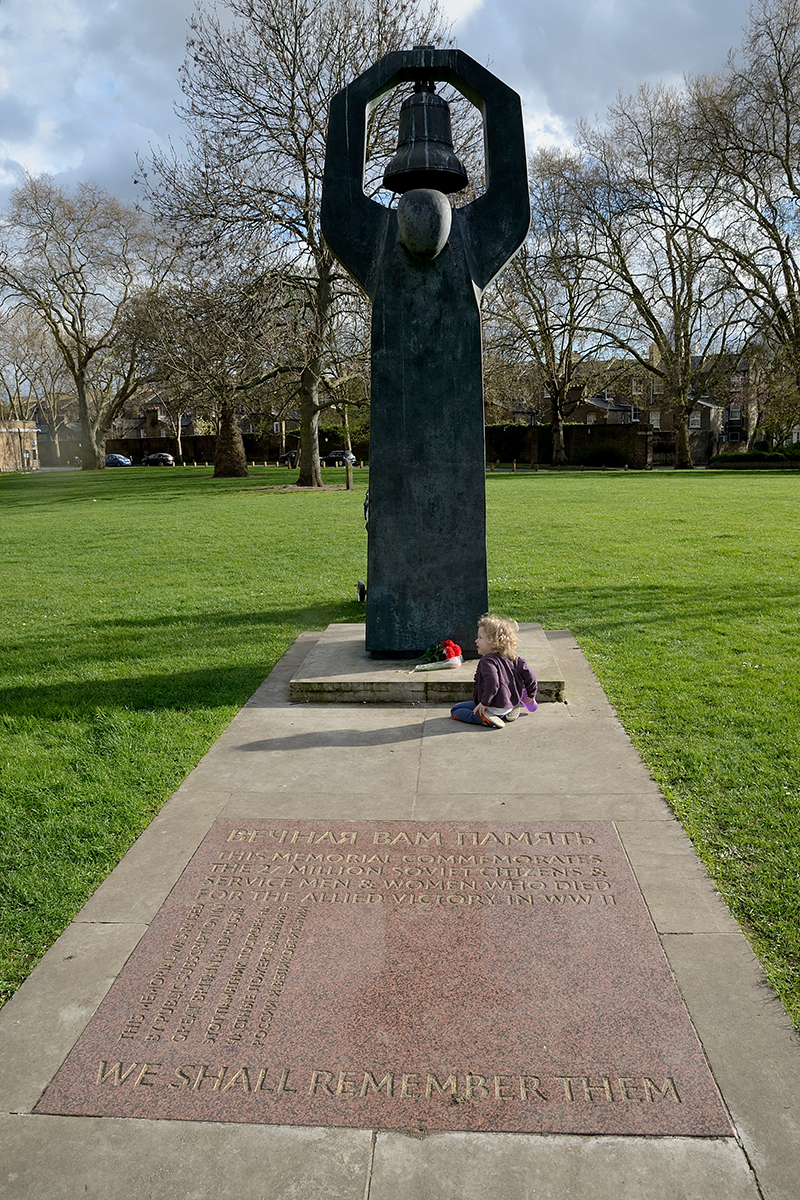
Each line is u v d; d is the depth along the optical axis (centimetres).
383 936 350
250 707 660
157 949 348
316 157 2880
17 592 1246
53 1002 320
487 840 428
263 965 334
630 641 830
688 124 4081
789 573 1158
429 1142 252
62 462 10731
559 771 514
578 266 4784
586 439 5812
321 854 419
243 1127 259
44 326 7825
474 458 691
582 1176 239
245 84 2839
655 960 331
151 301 3541
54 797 504
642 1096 266
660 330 4819
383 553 707
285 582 1236
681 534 1608
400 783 503
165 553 1603
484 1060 282
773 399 4619
